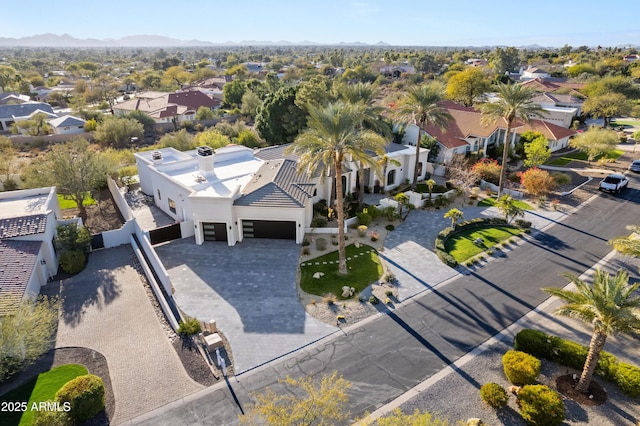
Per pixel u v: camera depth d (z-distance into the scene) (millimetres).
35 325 19281
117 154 54750
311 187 34281
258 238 32531
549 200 41188
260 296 25031
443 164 49562
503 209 35219
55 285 26359
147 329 22203
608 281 16828
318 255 30156
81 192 37188
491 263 29312
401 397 17781
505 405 17406
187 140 60594
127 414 16891
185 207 33312
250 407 17203
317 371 19188
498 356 20359
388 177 44031
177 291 25406
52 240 28781
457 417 16844
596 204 40125
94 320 22906
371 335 21750
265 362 19797
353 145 26031
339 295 25172
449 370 19391
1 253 24469
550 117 73750
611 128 74000
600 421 16562
